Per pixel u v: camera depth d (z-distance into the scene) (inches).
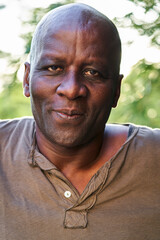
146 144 56.3
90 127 50.2
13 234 50.2
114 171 53.1
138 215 52.2
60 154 52.5
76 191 51.5
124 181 53.5
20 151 54.3
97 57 49.0
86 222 50.2
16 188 52.2
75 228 49.9
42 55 49.4
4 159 54.1
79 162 53.0
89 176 53.6
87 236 50.0
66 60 48.2
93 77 49.6
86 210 51.0
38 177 52.3
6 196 51.6
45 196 51.4
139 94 80.2
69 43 48.2
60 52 48.1
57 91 48.2
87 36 48.5
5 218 50.8
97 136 53.0
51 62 48.6
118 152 54.0
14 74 83.1
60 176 51.6
